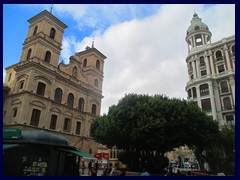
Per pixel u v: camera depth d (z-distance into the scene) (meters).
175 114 23.34
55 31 38.84
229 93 42.62
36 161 17.02
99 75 47.97
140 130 22.12
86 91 43.34
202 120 24.94
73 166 21.61
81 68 43.84
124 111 24.52
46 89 34.06
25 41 37.06
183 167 61.91
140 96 26.55
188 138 23.75
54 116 35.22
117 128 23.72
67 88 38.69
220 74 45.00
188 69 52.34
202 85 46.62
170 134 23.50
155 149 25.28
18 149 16.62
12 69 47.38
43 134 18.09
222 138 29.61
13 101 31.97
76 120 39.47
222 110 42.38
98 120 30.78
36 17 38.03
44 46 35.62
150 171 25.19
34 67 32.84
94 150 42.09
